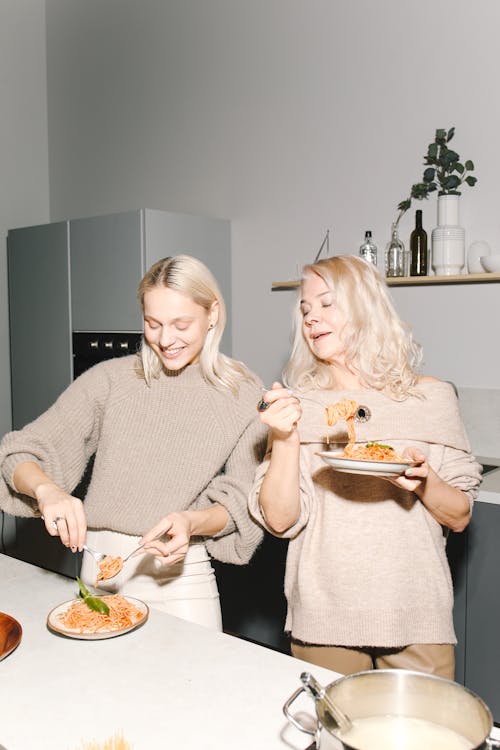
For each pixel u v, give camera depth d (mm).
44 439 1562
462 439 1470
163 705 975
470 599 2232
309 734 820
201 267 1536
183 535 1356
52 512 1337
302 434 1462
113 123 3963
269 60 3230
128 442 1590
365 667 1410
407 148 2807
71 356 3523
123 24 3879
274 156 3234
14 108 4199
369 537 1370
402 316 2881
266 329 3311
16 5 4184
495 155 2592
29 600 1346
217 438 1585
